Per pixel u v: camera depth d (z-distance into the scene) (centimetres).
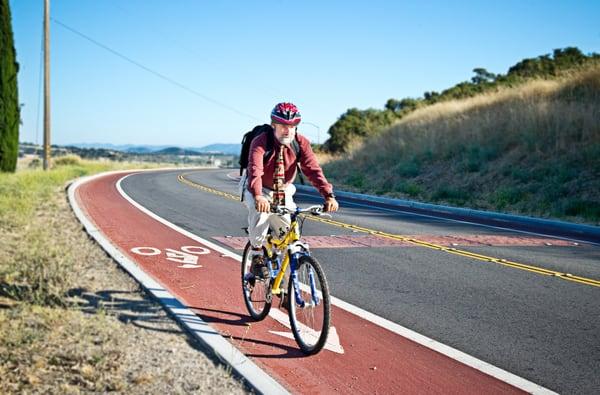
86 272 675
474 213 1620
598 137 1914
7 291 559
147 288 601
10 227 977
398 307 595
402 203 1917
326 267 788
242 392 372
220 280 690
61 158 3859
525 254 931
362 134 4172
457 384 405
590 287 699
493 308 597
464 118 2684
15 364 389
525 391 396
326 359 445
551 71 3375
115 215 1275
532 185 1783
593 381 414
